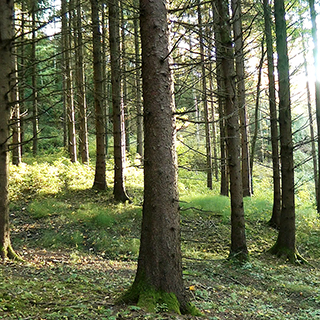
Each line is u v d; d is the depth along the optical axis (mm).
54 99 28703
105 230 11125
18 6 15055
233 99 9172
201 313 4781
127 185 16750
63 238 10289
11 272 6070
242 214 9453
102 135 14805
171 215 4789
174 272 4738
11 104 6684
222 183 18422
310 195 25094
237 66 14094
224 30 8906
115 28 12805
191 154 27359
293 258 10375
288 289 7773
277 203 13539
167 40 4910
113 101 13609
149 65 4824
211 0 4980
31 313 4199
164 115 4801
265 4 11648
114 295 5293
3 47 6652
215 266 8875
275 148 13750
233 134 9352
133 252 9938
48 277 6129
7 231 7031
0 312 4082
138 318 4148
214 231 12211
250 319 5480
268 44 12695
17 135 16469
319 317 6125
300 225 13867
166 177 4781
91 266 7785
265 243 11812
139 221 12102
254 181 26828
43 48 29312
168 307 4492
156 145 4781
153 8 4828
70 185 15102
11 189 13523
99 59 14016
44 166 16406
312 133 19609
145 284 4699
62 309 4402
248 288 7512
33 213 11891
